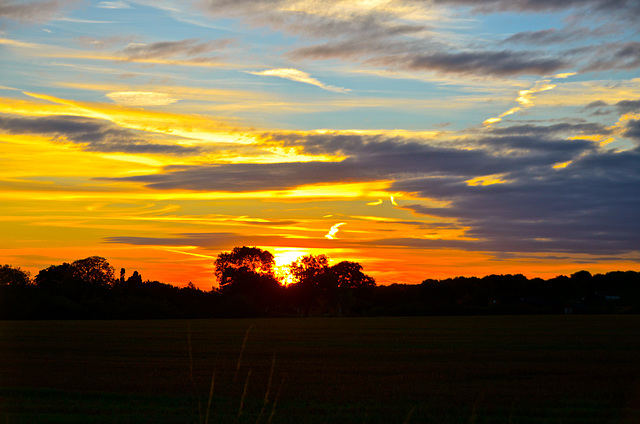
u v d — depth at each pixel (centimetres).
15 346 3572
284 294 12850
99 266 11569
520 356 2888
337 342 3884
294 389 1834
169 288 12188
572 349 3272
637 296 12444
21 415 1424
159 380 2023
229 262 13175
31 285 10194
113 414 1437
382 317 9388
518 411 1494
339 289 12900
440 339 4138
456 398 1672
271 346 3553
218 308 10756
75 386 1897
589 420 1385
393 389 1836
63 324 6931
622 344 3600
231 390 1812
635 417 1423
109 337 4466
